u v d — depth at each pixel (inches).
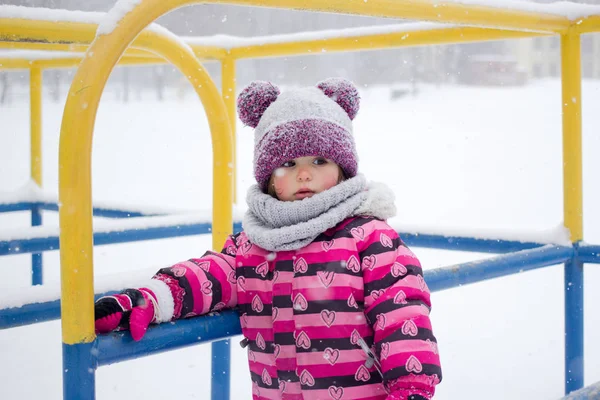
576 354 84.0
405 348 42.1
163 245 204.4
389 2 56.1
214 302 48.0
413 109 679.7
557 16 78.7
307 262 46.3
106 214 134.3
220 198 74.2
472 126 534.3
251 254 49.4
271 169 50.1
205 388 96.8
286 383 46.5
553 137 457.1
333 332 44.9
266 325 47.8
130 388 96.9
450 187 302.0
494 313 132.7
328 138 48.7
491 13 67.7
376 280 45.2
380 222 48.2
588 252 82.3
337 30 92.9
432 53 979.3
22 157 419.5
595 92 660.1
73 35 60.8
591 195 268.7
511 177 328.2
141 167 379.6
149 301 43.7
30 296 48.4
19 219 247.1
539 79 1008.9
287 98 50.9
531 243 84.6
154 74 916.0
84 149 39.2
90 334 39.6
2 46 81.2
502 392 93.5
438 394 93.4
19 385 95.3
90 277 39.6
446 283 61.9
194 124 596.1
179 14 451.5
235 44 105.3
